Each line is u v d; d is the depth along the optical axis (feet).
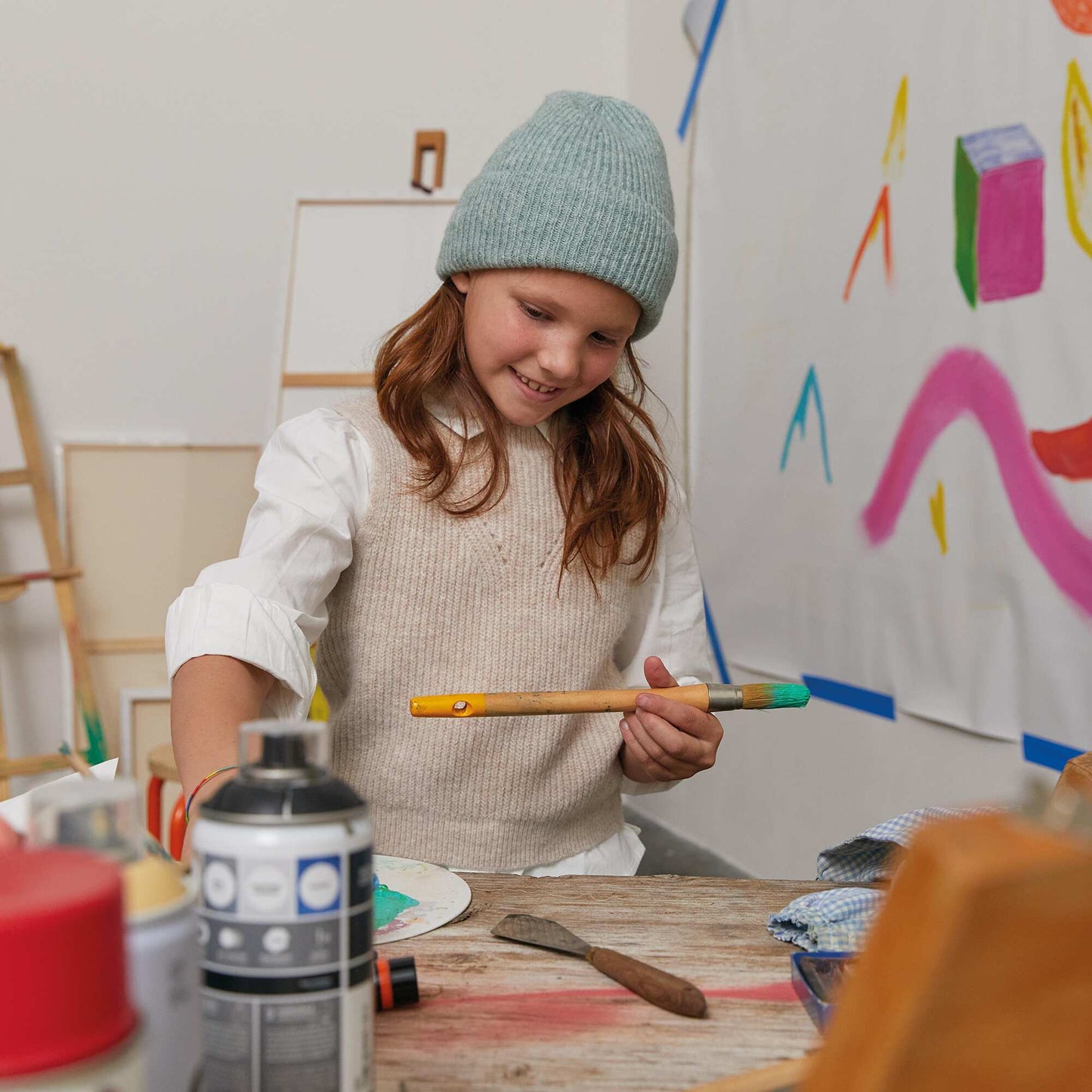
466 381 3.80
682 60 10.75
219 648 3.04
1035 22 5.82
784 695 3.27
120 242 11.33
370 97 11.77
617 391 4.06
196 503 11.28
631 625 4.30
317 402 10.48
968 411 6.46
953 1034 1.12
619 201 3.39
